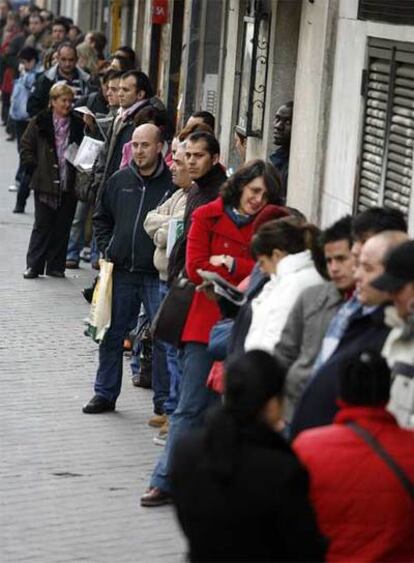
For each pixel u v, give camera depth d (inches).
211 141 518.6
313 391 347.6
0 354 705.0
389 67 639.1
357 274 352.5
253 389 286.7
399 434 307.9
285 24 845.2
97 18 1740.9
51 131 875.4
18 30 1823.3
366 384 307.6
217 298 458.0
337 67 719.1
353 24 691.4
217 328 450.6
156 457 549.0
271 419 292.7
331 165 722.8
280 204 489.1
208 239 491.2
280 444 285.3
